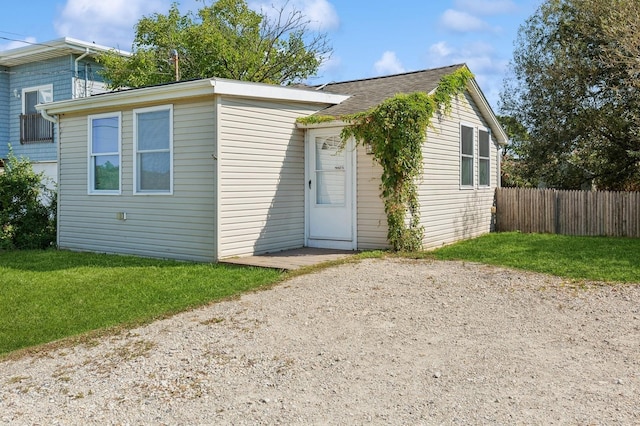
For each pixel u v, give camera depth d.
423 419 3.66
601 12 16.95
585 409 3.75
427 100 10.43
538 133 19.44
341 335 5.46
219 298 6.98
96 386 4.41
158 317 6.25
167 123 10.17
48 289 7.91
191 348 5.20
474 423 3.59
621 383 4.19
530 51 19.58
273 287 7.45
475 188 14.22
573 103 18.33
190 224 9.89
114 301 7.16
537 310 6.21
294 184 10.95
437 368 4.57
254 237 10.08
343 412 3.81
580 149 18.70
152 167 10.52
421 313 6.14
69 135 12.10
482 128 14.64
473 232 14.08
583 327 5.59
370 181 10.53
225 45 23.75
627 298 6.64
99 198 11.51
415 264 8.93
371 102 11.38
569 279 7.69
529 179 20.47
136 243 10.85
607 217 14.16
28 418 3.87
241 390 4.23
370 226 10.59
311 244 11.23
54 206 13.41
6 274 9.16
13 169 13.19
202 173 9.65
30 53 18.47
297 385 4.29
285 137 10.72
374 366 4.64
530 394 4.02
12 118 19.78
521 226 15.55
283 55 26.12
